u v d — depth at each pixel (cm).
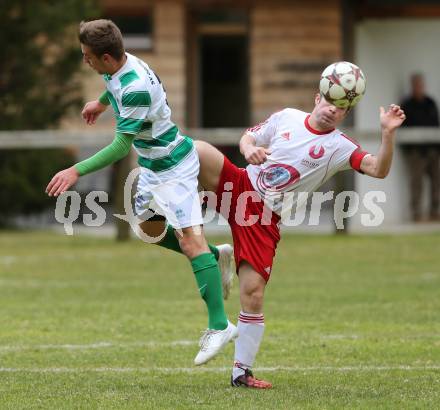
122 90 1934
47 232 5578
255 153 1936
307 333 2589
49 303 3130
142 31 6172
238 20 6194
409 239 4981
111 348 2400
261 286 1975
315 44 6100
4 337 2548
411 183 5853
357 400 1823
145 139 2006
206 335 1972
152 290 3409
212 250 2114
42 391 1920
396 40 6078
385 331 2617
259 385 1955
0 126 5500
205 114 6353
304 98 6131
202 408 1761
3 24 5509
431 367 2162
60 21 5569
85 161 1892
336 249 4584
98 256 4391
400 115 1909
